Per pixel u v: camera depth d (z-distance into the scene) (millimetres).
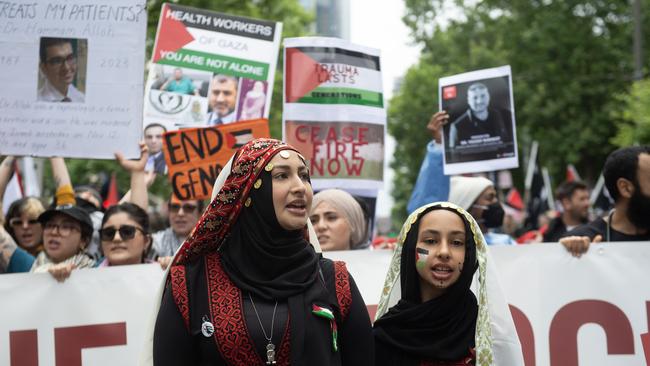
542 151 27047
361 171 5484
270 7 18656
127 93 5125
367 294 4633
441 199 5559
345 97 5484
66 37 5109
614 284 4543
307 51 5477
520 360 3518
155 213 8477
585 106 27406
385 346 3570
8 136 5055
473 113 5496
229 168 3279
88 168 17812
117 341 4551
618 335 4527
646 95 19344
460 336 3500
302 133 5445
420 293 3615
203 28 5848
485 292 3477
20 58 5086
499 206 6113
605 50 27562
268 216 3139
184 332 3105
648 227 4668
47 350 4520
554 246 4602
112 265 4902
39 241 5750
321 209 4887
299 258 3172
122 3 5148
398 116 28641
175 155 5293
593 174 28250
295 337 3041
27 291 4539
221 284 3143
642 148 4633
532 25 28094
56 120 5086
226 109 5801
